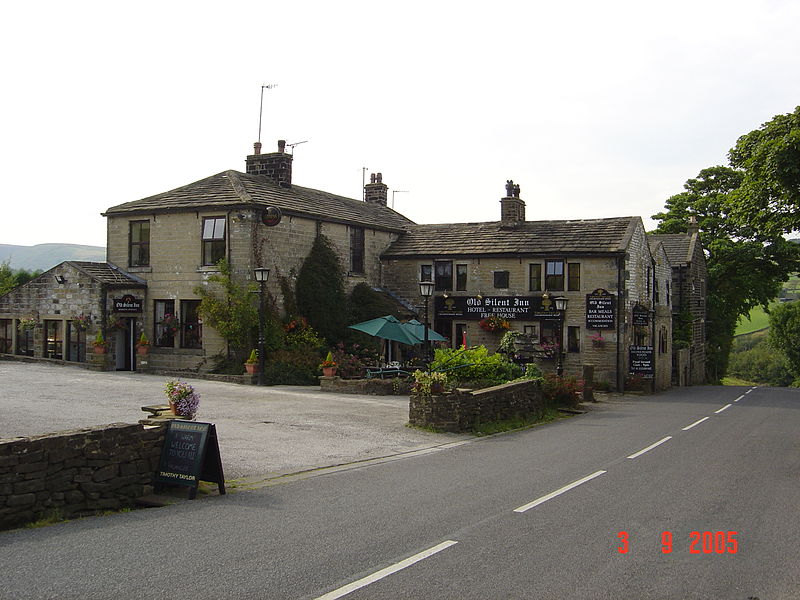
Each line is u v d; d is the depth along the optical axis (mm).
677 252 43500
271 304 25953
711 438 15781
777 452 13695
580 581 6105
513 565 6504
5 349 28812
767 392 33844
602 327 28844
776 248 46062
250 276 25312
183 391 10625
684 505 9000
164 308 26938
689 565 6578
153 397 17750
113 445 8734
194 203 26047
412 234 34625
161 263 26828
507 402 18250
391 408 18812
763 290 48156
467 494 9516
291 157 30172
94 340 25734
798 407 24375
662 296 36750
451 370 21594
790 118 18328
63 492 8203
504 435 16234
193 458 9180
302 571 6254
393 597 5672
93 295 25812
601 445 14570
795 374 72812
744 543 7324
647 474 11180
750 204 19031
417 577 6145
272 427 14859
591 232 30594
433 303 31953
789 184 17578
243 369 24344
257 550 6859
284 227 26922
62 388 19078
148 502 8898
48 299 27219
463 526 7844
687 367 41281
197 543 7090
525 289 30391
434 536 7422
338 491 9641
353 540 7238
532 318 29953
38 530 7590
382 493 9531
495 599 5664
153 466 9305
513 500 9172
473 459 12602
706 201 49531
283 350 25281
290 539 7258
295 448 12797
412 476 10820
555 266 29953
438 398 15922
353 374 25000
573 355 29469
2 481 7637
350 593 5742
